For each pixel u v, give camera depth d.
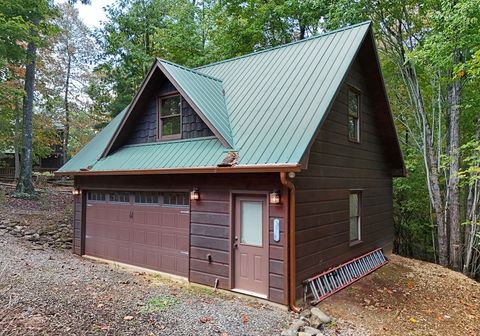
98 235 10.12
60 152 29.94
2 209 13.75
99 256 10.04
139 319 5.07
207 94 8.37
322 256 7.17
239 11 18.20
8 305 5.14
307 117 6.54
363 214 9.39
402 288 8.21
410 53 10.80
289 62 8.76
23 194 15.72
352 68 8.65
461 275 10.16
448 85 12.16
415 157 14.05
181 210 8.09
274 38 18.22
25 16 14.44
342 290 7.42
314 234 6.89
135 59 20.41
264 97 7.90
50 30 16.22
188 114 8.32
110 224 9.80
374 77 9.27
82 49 27.39
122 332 4.55
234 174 6.92
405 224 15.06
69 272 7.72
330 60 7.83
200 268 7.45
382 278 8.79
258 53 10.20
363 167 9.42
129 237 9.26
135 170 8.02
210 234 7.30
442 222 12.49
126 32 21.36
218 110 7.94
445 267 11.41
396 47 13.21
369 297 7.26
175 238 8.18
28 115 15.99
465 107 11.54
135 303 5.79
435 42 9.99
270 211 6.38
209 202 7.35
